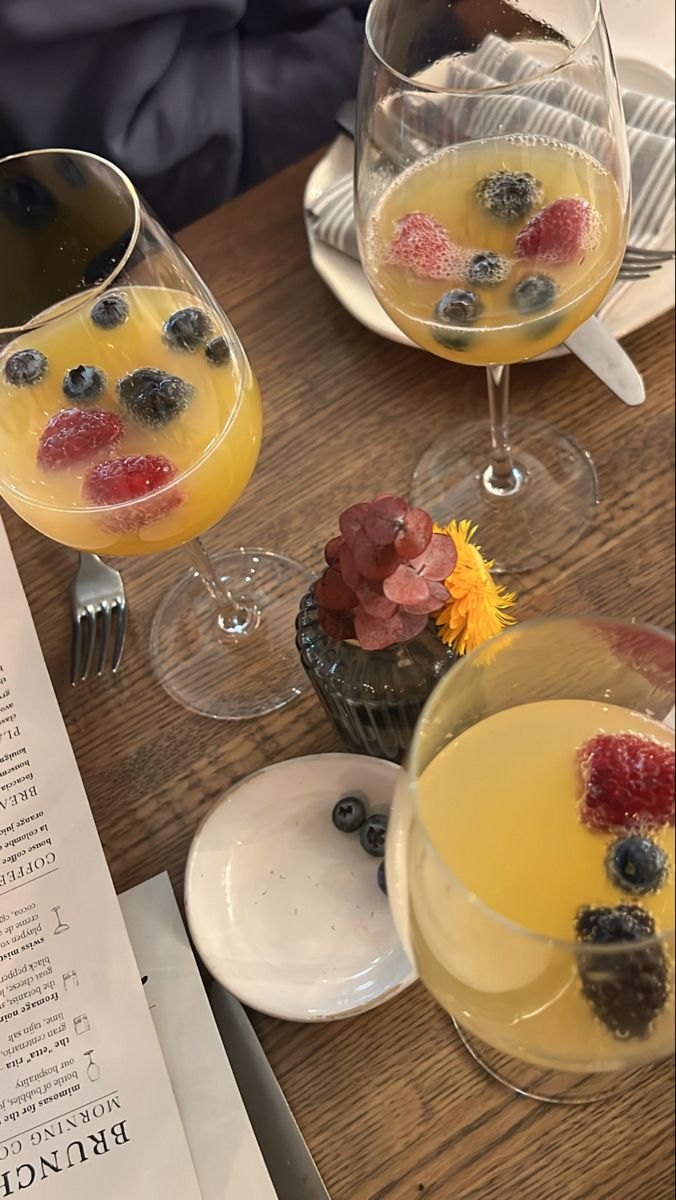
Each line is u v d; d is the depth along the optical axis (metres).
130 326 0.66
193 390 0.65
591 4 0.62
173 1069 0.60
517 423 0.83
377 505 0.56
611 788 0.48
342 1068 0.59
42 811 0.69
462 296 0.65
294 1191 0.56
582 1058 0.47
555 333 0.68
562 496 0.79
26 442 0.66
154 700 0.76
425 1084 0.58
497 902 0.48
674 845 0.48
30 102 1.30
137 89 1.30
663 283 0.84
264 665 0.76
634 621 0.47
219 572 0.81
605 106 0.64
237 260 0.94
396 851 0.48
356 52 1.41
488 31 0.72
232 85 1.38
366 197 0.70
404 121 0.66
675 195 0.86
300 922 0.63
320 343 0.89
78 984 0.63
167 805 0.71
